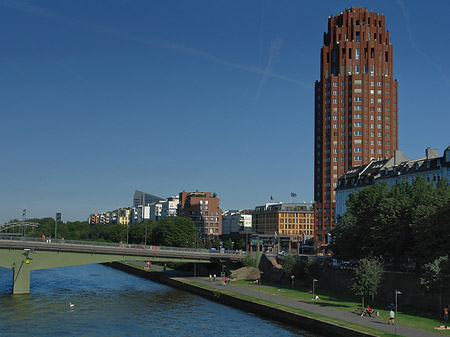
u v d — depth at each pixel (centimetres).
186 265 16388
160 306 9375
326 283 10975
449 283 6781
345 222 10931
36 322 7700
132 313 8594
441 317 7156
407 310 7831
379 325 6575
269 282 12644
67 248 11181
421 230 8175
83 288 11988
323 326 6825
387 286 9031
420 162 13800
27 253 10694
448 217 7950
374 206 10200
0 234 15562
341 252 10644
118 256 12056
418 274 8675
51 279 13988
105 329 7325
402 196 9731
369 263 8150
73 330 7225
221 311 8825
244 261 14025
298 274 11650
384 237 9081
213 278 13325
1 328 7244
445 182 9919
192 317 8244
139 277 15375
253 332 7112
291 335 6888
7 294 10531
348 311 7756
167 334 7044
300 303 8650
